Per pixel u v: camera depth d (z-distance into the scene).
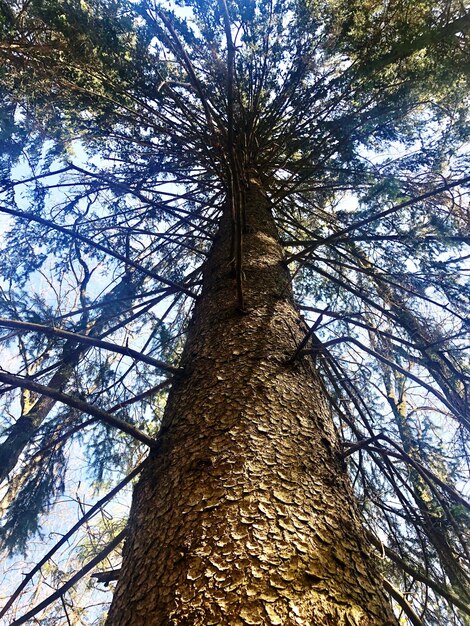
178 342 4.04
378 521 2.85
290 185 4.54
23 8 3.24
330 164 4.14
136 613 0.93
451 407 2.21
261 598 0.87
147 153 4.50
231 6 3.88
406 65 3.75
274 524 1.06
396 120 4.08
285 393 1.59
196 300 2.41
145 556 1.07
